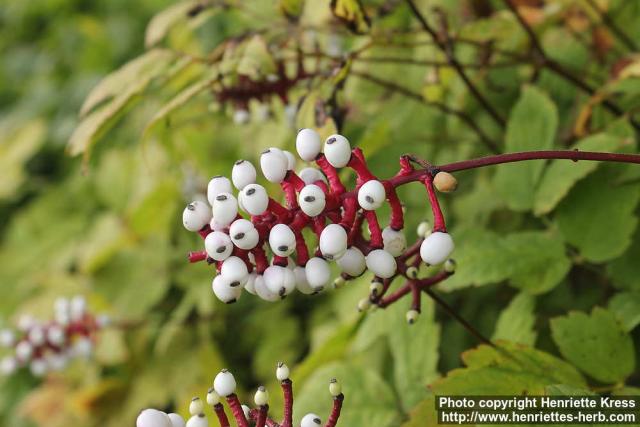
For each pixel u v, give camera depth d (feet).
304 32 2.08
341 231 1.38
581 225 1.81
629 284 1.80
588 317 1.69
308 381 1.94
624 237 1.78
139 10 4.42
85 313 2.47
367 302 1.57
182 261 2.95
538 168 1.88
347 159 1.41
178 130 2.58
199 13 2.16
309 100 1.82
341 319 2.16
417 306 1.55
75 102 4.37
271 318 2.72
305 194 1.38
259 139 2.40
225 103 1.96
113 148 3.70
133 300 2.95
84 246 3.34
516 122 1.92
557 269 1.78
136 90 1.86
